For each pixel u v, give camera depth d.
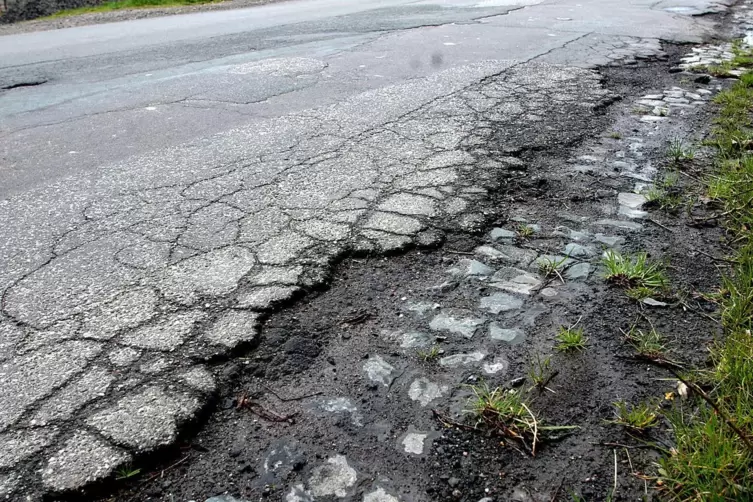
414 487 1.81
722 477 1.74
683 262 2.93
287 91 6.04
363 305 2.65
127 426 2.00
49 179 4.03
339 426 2.03
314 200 3.55
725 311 2.50
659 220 3.35
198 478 1.85
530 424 2.01
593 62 6.89
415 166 4.03
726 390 2.08
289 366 2.30
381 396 2.15
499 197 3.61
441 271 2.89
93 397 2.12
